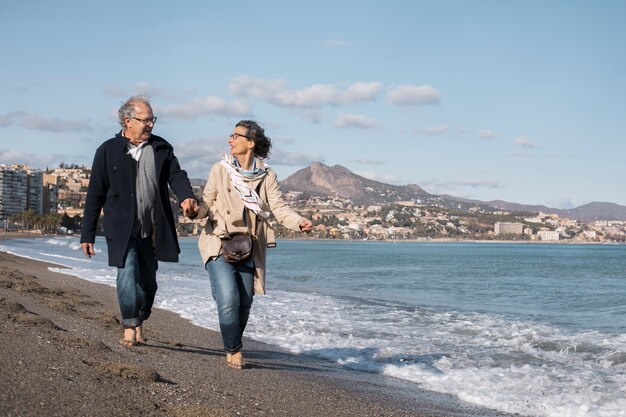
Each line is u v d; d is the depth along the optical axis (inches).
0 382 149.9
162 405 169.5
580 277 1453.0
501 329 458.3
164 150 237.3
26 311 291.4
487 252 5211.6
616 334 439.8
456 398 255.9
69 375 172.4
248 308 246.8
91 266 1121.4
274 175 240.5
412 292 920.9
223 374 232.5
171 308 516.7
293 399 213.8
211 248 236.5
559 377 297.7
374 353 352.2
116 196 234.2
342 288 971.3
